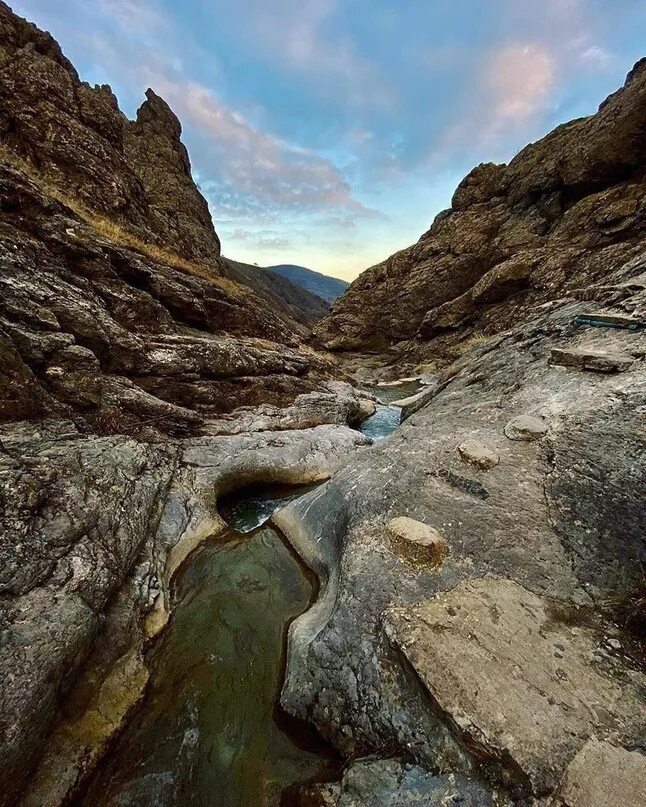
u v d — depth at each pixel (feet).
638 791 10.34
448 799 11.78
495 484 22.50
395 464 27.30
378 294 151.12
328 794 13.58
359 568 19.88
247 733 16.60
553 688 13.35
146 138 143.02
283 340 84.23
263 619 22.71
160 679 18.93
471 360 49.19
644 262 45.01
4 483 19.48
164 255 74.08
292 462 40.40
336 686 16.16
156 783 14.90
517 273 103.86
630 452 20.20
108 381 37.42
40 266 38.99
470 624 15.84
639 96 89.45
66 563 18.84
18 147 67.56
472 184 145.38
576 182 104.37
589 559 17.76
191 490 32.94
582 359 29.60
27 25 82.89
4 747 12.44
